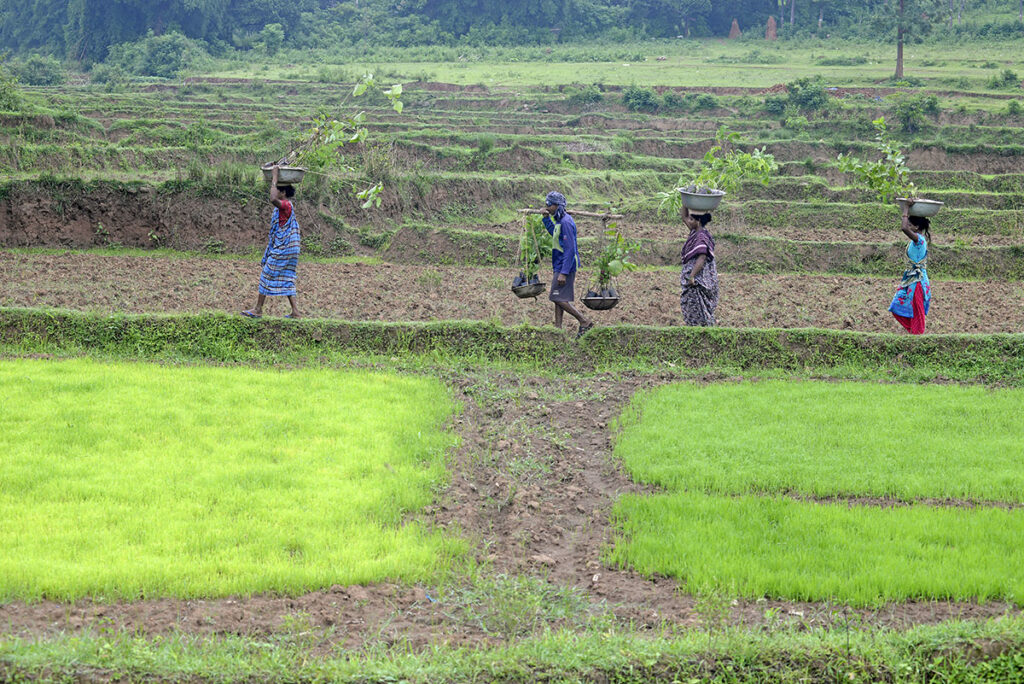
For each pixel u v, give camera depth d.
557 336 11.63
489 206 25.72
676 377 11.12
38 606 5.59
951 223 26.72
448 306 14.49
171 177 20.41
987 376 11.20
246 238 19.45
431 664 5.04
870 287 17.81
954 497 7.75
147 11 79.88
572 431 9.36
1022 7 76.12
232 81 61.88
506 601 5.74
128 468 7.67
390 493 7.43
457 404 9.88
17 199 18.48
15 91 27.56
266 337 11.49
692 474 8.07
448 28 85.38
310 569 6.09
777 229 26.28
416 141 32.25
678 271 19.53
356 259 19.98
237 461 7.99
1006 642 5.38
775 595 6.13
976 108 48.25
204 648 5.11
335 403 9.62
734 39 82.19
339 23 87.19
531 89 58.12
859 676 5.19
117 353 11.19
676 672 5.10
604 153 36.50
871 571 6.29
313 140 12.06
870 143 40.62
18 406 9.01
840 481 7.90
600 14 86.56
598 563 6.55
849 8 83.44
